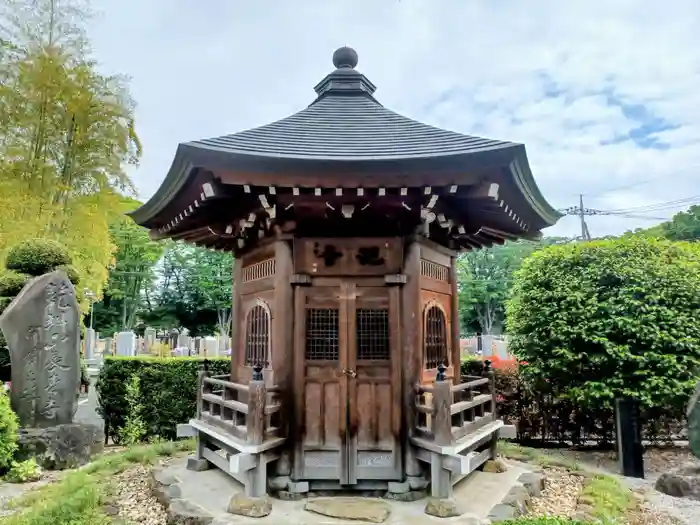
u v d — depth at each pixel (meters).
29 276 9.38
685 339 6.98
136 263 31.84
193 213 5.27
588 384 7.30
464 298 34.78
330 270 5.03
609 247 8.05
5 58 12.36
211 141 4.73
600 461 7.45
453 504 4.28
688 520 4.87
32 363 7.55
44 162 12.41
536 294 7.93
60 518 4.21
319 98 6.47
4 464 6.55
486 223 5.87
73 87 12.58
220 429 5.37
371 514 4.20
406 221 5.06
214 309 35.56
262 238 5.52
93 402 13.15
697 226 27.28
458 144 4.75
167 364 8.87
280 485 4.71
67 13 13.05
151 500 4.91
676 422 7.93
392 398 4.89
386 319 5.02
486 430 5.43
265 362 5.27
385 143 4.92
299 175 4.31
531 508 4.70
